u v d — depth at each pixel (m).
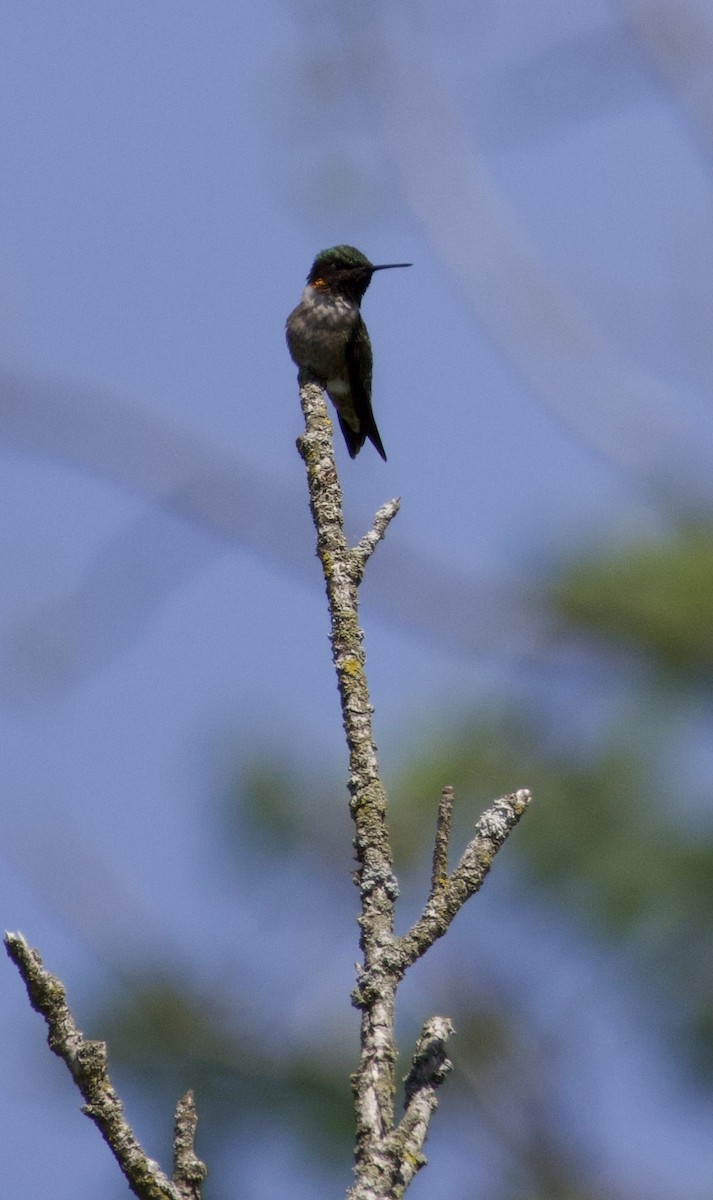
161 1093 12.04
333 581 5.77
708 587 14.08
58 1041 4.35
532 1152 11.87
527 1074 12.20
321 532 6.38
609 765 13.32
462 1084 12.23
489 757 13.43
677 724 13.66
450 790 4.88
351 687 5.40
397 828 12.92
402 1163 4.17
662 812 13.05
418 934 4.65
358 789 5.10
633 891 12.50
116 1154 4.25
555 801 13.16
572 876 12.79
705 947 12.25
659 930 12.34
